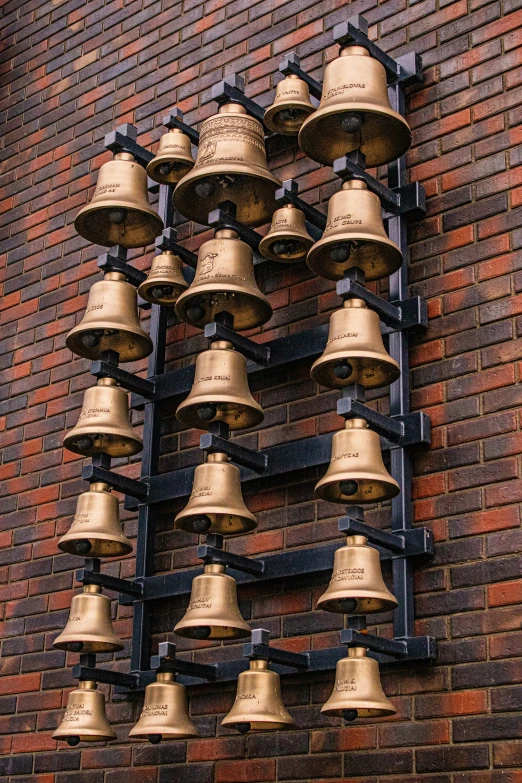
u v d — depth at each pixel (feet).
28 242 26.61
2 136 28.43
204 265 18.67
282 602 18.95
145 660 20.08
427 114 19.85
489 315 17.93
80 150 26.35
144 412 21.79
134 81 25.71
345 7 22.07
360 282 17.74
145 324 22.93
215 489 17.69
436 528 17.39
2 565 24.03
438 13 20.44
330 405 19.48
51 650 22.43
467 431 17.56
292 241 19.42
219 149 19.07
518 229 18.07
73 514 23.15
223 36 24.17
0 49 29.50
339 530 16.97
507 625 16.24
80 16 27.78
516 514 16.66
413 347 18.60
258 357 19.44
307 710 18.01
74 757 21.12
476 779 15.85
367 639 16.14
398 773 16.66
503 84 19.11
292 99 20.04
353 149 18.42
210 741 19.08
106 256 20.47
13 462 24.76
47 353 25.09
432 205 19.17
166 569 20.67
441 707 16.51
